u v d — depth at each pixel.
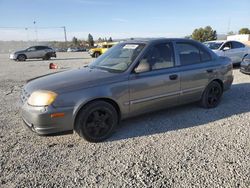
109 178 2.67
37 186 2.54
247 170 2.76
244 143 3.44
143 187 2.50
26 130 4.06
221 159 3.01
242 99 5.73
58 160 3.07
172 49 4.28
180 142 3.50
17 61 21.09
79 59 23.16
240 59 11.09
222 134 3.75
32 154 3.23
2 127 4.20
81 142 3.59
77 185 2.55
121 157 3.11
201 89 4.69
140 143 3.50
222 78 5.01
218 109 4.98
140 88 3.81
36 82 3.66
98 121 3.54
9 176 2.73
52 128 3.24
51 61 20.52
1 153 3.26
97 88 3.44
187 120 4.38
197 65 4.56
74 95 3.29
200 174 2.70
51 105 3.17
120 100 3.65
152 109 4.07
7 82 8.98
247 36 44.66
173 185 2.52
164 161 2.99
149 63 3.94
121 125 4.20
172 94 4.21
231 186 2.48
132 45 4.25
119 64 3.97
